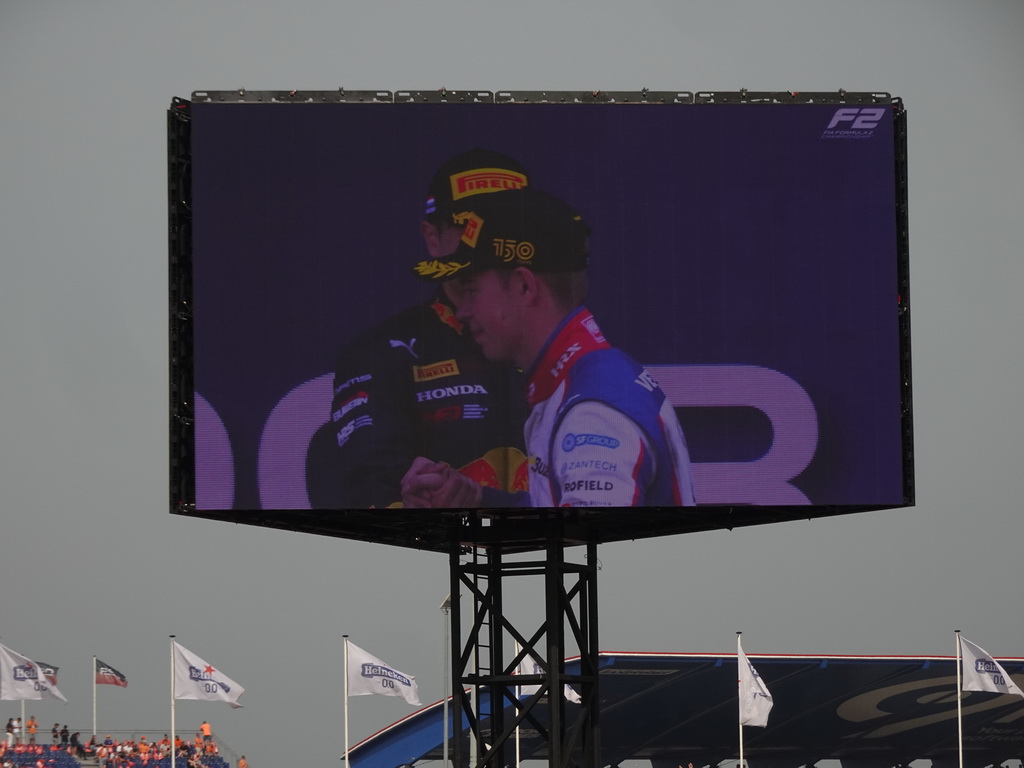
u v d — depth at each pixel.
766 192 164.75
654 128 165.00
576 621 171.25
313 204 163.62
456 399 161.88
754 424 162.75
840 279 164.38
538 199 164.00
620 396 162.12
